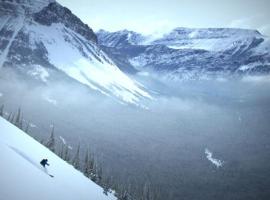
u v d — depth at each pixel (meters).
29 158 67.38
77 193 67.12
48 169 71.50
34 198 46.06
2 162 52.50
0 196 40.69
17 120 161.00
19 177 50.41
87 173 138.50
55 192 54.69
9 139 75.19
